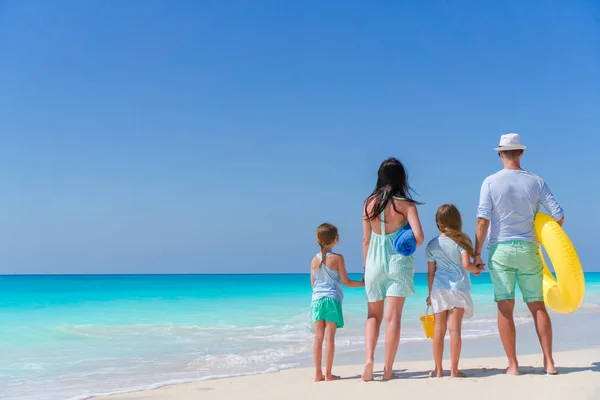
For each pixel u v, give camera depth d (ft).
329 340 16.10
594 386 12.76
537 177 15.03
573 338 26.48
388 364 14.87
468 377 14.55
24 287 81.20
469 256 14.96
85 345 26.48
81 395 15.69
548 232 14.29
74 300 51.21
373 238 15.40
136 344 26.76
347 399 12.84
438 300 15.03
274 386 15.37
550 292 14.55
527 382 13.39
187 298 56.54
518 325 31.86
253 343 26.96
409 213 15.07
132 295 60.85
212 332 31.19
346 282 16.71
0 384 17.85
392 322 14.94
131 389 16.26
